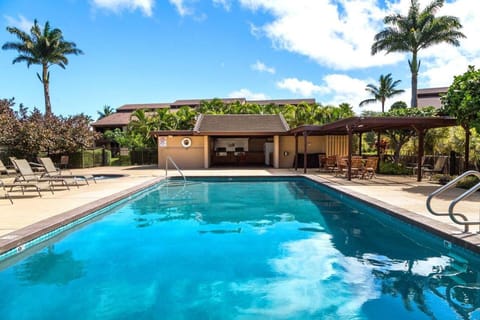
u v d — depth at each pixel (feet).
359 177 45.57
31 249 16.87
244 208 28.63
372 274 14.14
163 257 16.43
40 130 60.49
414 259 15.80
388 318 10.61
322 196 34.86
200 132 62.69
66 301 11.86
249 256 16.53
